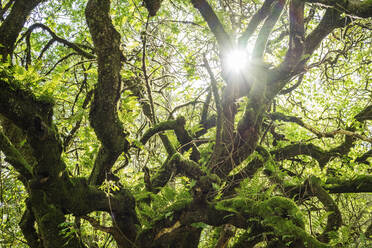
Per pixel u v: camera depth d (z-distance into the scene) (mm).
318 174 6211
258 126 5176
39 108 3551
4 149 4102
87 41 6379
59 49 8000
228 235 4859
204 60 4316
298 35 5199
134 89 6605
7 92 3352
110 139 4391
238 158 5250
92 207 4234
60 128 5508
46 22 7789
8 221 6234
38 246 4781
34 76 3832
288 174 6668
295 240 3639
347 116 9320
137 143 4777
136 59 6398
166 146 5934
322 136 6484
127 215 4523
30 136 3547
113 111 4250
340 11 5094
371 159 8000
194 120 7902
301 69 5359
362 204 6863
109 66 3998
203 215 4141
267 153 5590
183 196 4434
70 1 8820
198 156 5965
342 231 4703
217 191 4344
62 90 6082
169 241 4211
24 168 4074
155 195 4523
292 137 7504
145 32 4766
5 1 7375
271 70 5289
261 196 4023
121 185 4934
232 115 5238
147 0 4129
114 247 6750
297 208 3744
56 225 3994
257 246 5047
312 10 6934
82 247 4543
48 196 3947
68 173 4066
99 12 3814
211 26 4527
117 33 3963
